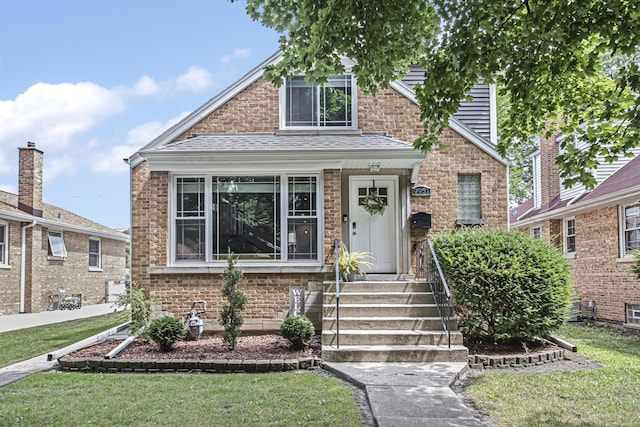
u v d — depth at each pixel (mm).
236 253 10180
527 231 20500
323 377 6742
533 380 6664
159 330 8008
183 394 5879
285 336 8055
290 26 5660
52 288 21250
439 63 5500
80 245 23938
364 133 11344
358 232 11539
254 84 11477
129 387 6215
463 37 5035
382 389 6023
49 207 23891
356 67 5594
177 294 9977
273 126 11359
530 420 5059
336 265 8695
